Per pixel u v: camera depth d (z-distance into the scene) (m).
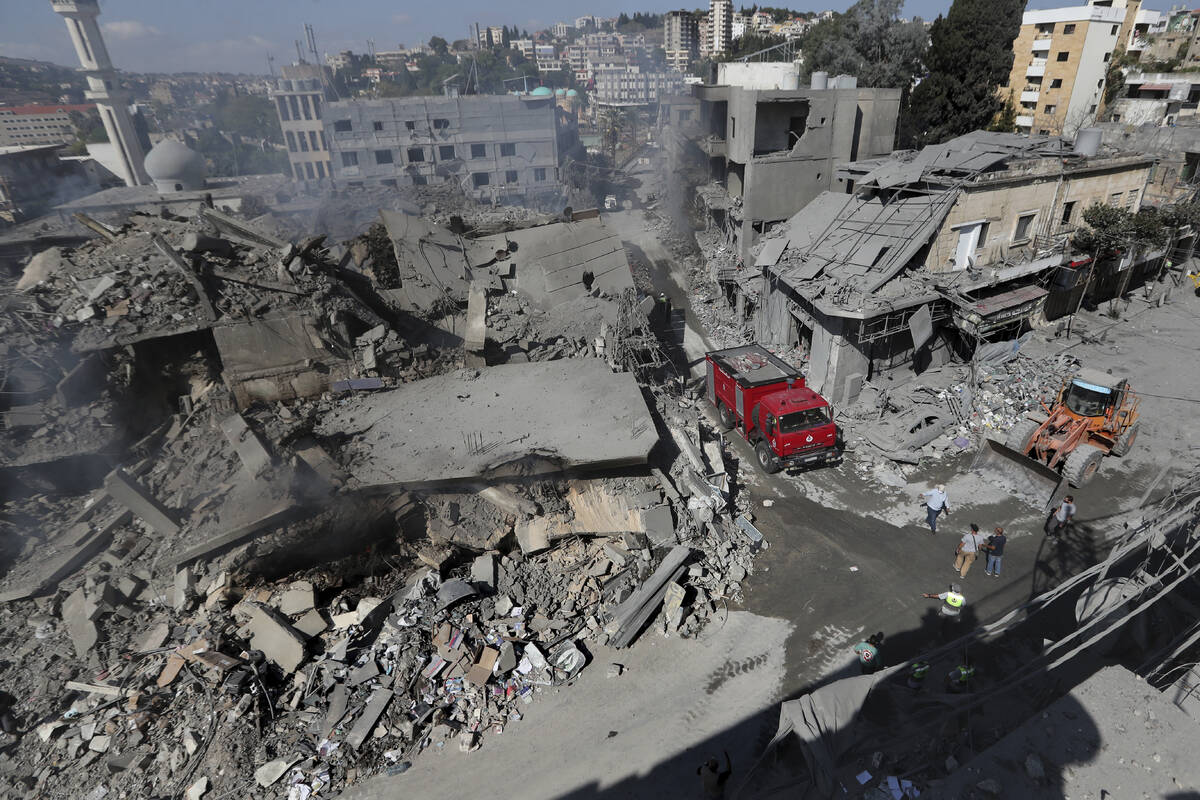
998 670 11.59
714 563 14.50
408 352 18.81
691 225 43.09
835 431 17.66
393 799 10.04
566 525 14.48
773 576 14.61
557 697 11.72
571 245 25.02
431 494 14.36
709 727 11.09
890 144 32.91
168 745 10.45
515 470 14.52
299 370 16.78
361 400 17.09
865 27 45.12
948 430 19.38
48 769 10.14
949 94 38.16
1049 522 15.23
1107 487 16.77
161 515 13.26
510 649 12.13
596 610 13.41
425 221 23.78
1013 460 17.14
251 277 17.09
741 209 32.91
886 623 13.14
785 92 30.06
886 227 22.44
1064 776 5.63
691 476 15.99
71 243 27.47
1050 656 11.44
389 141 52.72
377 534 14.14
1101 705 6.19
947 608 12.45
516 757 10.66
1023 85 57.28
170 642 11.85
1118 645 10.88
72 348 14.84
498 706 11.47
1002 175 21.28
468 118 53.09
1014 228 23.06
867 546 15.41
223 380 16.53
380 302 20.77
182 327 15.73
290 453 14.38
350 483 13.80
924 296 20.16
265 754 10.46
